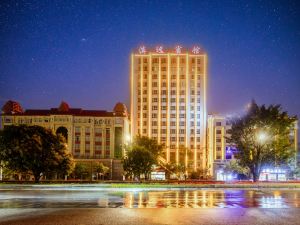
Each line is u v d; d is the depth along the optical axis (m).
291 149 94.56
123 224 26.47
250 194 58.38
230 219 28.88
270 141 91.38
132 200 46.03
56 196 53.22
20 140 106.06
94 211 34.00
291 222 27.55
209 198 49.47
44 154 108.00
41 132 109.94
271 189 75.75
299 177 143.25
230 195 55.81
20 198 49.38
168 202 43.22
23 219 29.05
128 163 138.25
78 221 27.92
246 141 92.44
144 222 27.33
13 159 106.00
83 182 99.31
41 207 37.53
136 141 160.25
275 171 143.00
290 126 92.62
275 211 34.00
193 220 28.30
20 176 159.88
